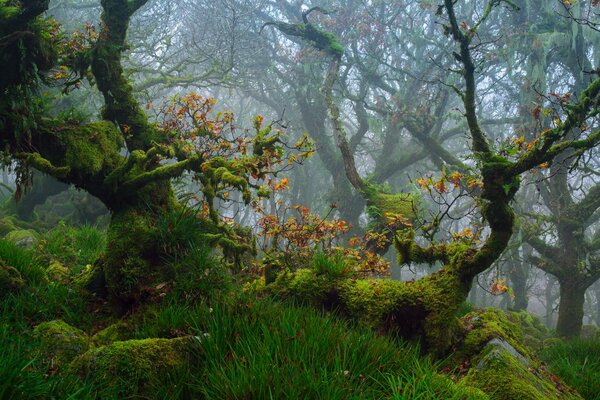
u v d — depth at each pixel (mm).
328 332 3449
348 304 4738
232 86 16797
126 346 3088
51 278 5059
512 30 15773
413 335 4480
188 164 5215
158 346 3150
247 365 3025
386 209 8625
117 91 5398
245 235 6012
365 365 3197
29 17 4246
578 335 13461
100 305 4648
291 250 5922
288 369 2799
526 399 3582
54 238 6719
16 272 4504
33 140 4570
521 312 16188
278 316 3643
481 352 4277
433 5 16625
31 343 3270
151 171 4781
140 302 4414
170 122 5598
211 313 3727
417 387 2959
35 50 4504
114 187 4801
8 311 4047
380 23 18172
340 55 11305
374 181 18141
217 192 5562
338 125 9945
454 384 3371
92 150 4754
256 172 5324
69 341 3408
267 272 5438
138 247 4668
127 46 5488
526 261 14625
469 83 4863
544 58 14047
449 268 4637
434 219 5320
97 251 6586
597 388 5031
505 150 4648
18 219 13594
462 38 4938
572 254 13766
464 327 4711
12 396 2318
